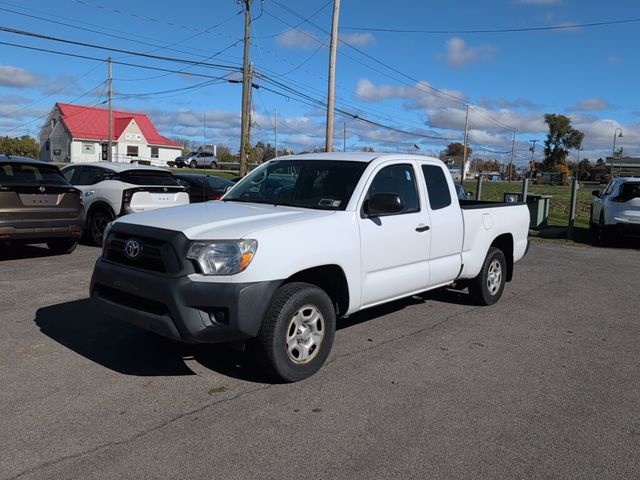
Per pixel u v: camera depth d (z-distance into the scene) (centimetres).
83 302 666
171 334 413
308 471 325
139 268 440
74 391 423
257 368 468
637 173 11138
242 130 2723
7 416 380
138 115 6781
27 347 512
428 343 566
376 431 375
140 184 1090
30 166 910
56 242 987
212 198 1374
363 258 502
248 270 412
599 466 342
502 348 559
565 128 11675
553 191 5134
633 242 1506
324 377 465
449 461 341
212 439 357
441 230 604
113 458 332
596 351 560
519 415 407
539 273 1001
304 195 541
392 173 560
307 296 447
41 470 318
